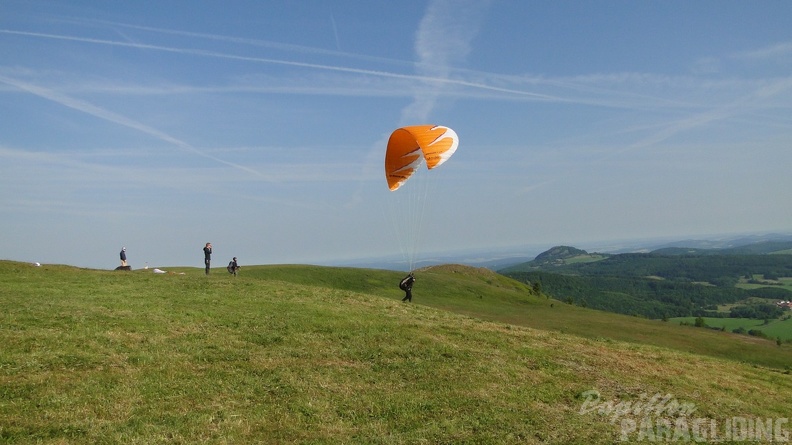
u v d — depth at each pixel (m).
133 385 13.14
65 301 21.14
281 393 13.76
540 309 58.94
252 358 16.11
